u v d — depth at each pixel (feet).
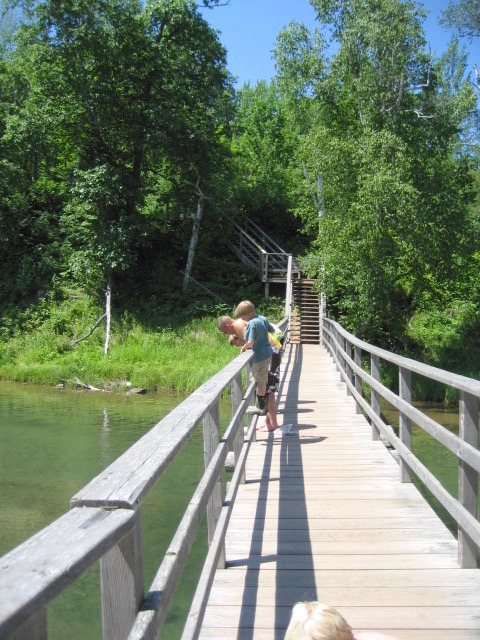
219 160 99.30
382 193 71.82
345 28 85.46
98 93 89.30
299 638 6.72
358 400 31.86
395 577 14.12
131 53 91.09
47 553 4.19
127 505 5.49
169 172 101.14
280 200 119.14
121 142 97.55
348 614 12.34
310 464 24.31
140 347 81.05
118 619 5.69
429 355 84.64
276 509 18.98
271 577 14.23
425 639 11.30
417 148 80.38
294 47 88.07
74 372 73.87
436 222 78.07
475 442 13.26
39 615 3.68
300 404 38.81
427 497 30.42
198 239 107.34
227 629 11.89
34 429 47.73
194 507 9.45
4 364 80.02
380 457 25.40
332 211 81.46
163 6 90.58
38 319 89.45
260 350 26.30
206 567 11.24
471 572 14.39
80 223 94.22
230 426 16.11
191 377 69.56
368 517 18.19
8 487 32.94
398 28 78.48
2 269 99.35
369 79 80.23
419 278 82.07
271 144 136.56
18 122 93.40
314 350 78.79
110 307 89.92
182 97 93.25
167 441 8.03
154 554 23.53
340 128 87.86
